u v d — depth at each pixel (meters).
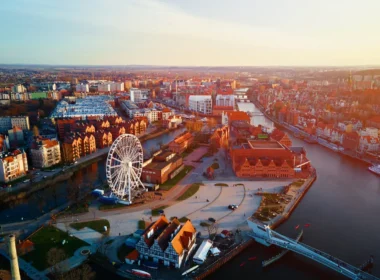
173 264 141.38
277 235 161.38
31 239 161.12
